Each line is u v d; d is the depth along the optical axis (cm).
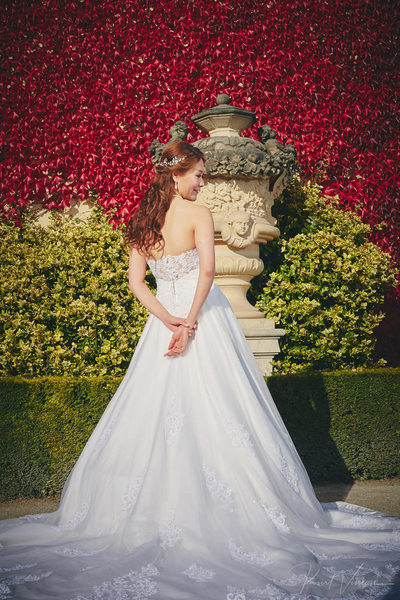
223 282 474
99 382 389
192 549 210
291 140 644
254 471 235
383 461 423
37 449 378
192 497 221
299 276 521
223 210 459
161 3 630
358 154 657
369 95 660
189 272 267
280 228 547
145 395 254
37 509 347
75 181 617
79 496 252
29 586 192
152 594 185
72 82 620
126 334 465
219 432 240
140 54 627
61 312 452
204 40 635
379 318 529
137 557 205
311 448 411
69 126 617
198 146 466
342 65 657
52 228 527
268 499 232
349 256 511
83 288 479
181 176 269
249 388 258
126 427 250
